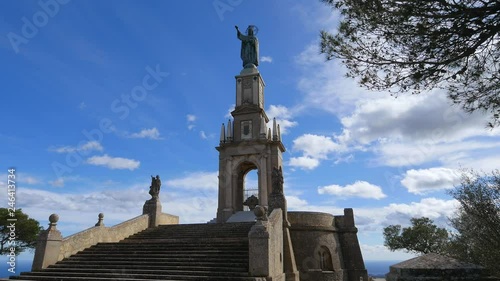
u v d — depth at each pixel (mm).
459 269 6332
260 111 36594
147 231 25047
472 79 7977
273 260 16969
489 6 6664
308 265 24297
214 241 19344
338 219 28953
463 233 13891
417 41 7633
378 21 7730
